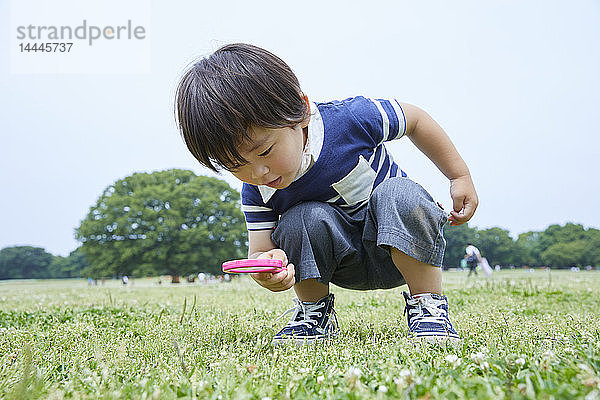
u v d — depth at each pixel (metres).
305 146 2.61
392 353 2.06
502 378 1.58
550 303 4.88
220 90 2.21
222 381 1.62
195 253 47.00
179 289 11.21
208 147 2.24
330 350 2.22
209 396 1.52
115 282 51.44
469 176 2.97
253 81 2.24
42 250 80.62
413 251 2.50
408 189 2.54
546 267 74.62
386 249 2.65
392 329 2.97
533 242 77.75
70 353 2.37
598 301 4.99
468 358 1.97
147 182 51.12
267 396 1.52
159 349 2.39
